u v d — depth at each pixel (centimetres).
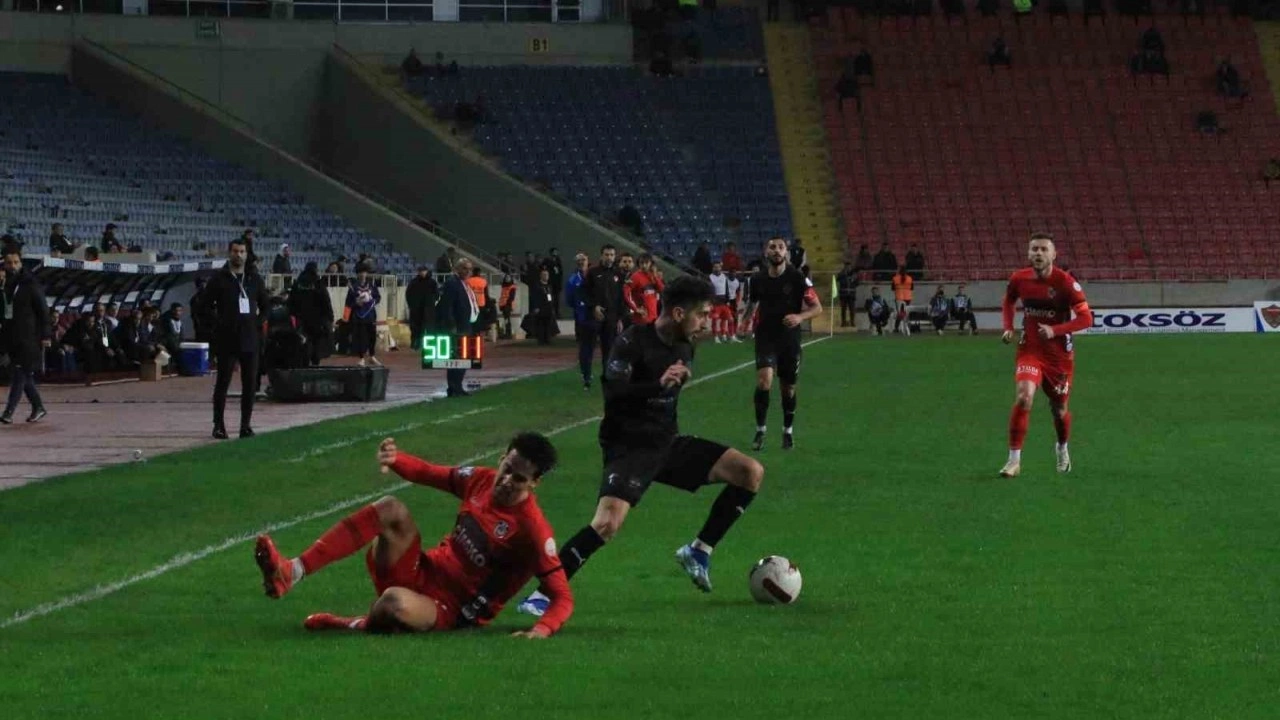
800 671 1070
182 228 5972
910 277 6725
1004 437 2523
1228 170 7669
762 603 1286
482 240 6938
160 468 2156
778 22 8006
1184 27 8219
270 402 3281
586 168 7175
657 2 7694
